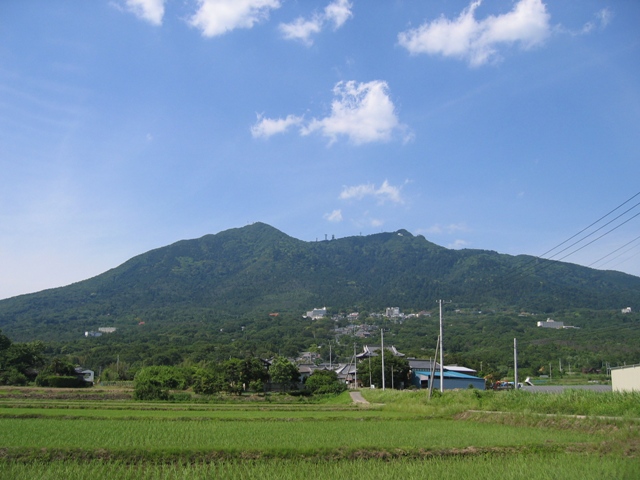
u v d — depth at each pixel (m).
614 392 33.94
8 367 83.25
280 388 86.38
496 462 20.73
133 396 64.25
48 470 18.45
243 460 21.39
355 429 30.56
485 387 79.62
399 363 90.00
